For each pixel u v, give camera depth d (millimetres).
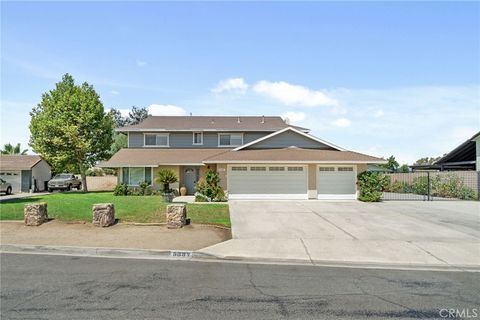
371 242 10852
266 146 26859
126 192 26906
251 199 23359
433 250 9953
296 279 7367
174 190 27734
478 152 27828
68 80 36719
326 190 23578
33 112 37625
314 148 26828
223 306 5703
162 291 6473
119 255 9750
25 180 35875
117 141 47312
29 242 10844
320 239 11242
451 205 20094
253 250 9922
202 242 10898
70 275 7574
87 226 12945
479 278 7574
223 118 35094
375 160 23219
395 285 6984
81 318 5168
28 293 6320
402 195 28734
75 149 35188
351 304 5855
